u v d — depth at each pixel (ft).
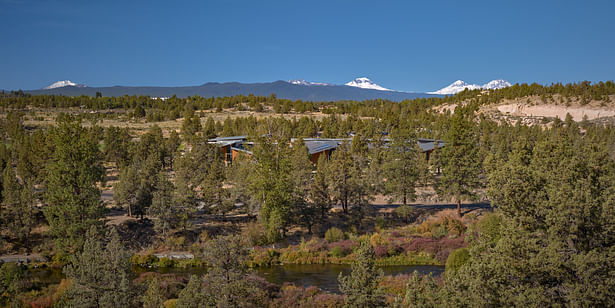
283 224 164.66
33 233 155.94
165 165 305.73
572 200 52.65
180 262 143.23
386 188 195.42
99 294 80.28
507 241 57.31
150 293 85.35
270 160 163.22
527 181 60.95
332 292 117.39
